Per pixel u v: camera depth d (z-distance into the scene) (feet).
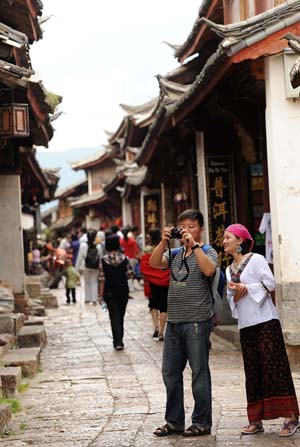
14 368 35.81
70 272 86.99
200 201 55.42
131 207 153.58
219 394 33.09
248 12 48.24
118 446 25.11
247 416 27.81
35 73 38.91
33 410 31.48
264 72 39.58
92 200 191.83
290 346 38.40
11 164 55.01
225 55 37.78
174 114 53.88
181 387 26.48
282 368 25.73
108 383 37.17
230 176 54.03
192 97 47.50
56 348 50.19
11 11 46.57
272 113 39.06
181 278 26.14
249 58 37.50
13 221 55.93
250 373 26.02
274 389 25.66
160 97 59.06
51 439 26.45
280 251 39.06
